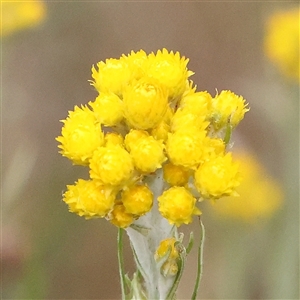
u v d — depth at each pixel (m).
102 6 0.55
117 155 0.19
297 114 0.34
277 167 0.42
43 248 0.37
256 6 0.52
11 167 0.33
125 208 0.19
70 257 0.40
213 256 0.38
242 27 0.53
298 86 0.35
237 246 0.36
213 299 0.38
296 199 0.35
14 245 0.32
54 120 0.50
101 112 0.19
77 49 0.53
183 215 0.19
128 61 0.20
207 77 0.53
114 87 0.20
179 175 0.19
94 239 0.42
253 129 0.44
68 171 0.43
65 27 0.53
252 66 0.52
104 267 0.42
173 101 0.20
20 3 0.38
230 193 0.19
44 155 0.47
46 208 0.39
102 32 0.55
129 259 0.38
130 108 0.19
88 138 0.19
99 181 0.19
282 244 0.35
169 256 0.20
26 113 0.49
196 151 0.19
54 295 0.40
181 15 0.55
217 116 0.20
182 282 0.39
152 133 0.19
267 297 0.35
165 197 0.19
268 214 0.35
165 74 0.19
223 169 0.19
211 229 0.37
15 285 0.32
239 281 0.36
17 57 0.50
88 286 0.42
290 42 0.34
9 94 0.45
